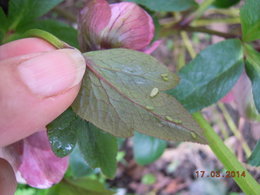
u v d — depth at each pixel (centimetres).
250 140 11
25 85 6
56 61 6
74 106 6
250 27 8
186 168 18
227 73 8
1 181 8
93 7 7
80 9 7
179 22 11
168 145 19
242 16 8
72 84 6
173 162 19
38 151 8
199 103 8
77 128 6
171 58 17
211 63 8
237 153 12
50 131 6
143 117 6
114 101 6
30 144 8
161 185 19
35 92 6
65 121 6
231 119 13
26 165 8
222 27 16
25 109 6
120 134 6
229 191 16
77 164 10
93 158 7
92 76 6
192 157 18
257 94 8
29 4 9
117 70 6
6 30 9
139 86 6
